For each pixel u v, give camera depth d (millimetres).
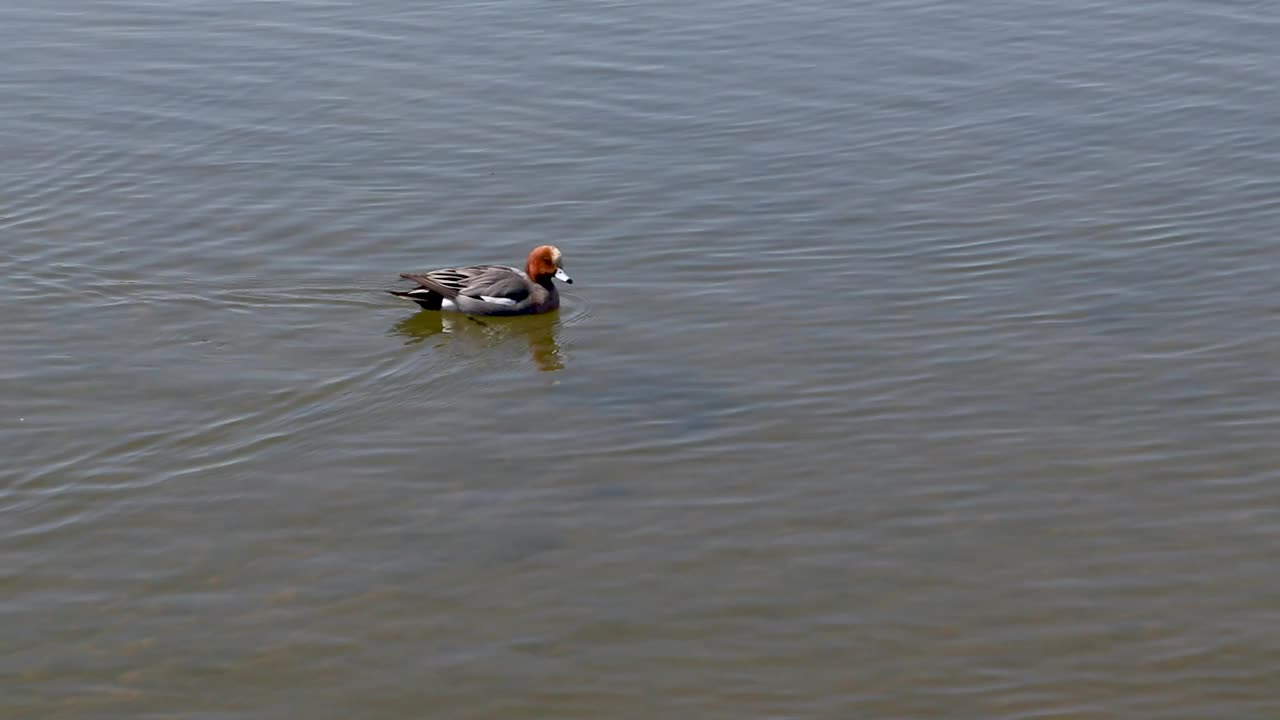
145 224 24062
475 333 20359
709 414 17844
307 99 29859
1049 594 14203
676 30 33938
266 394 18641
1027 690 12891
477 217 24328
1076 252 22188
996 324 19922
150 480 16594
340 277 22234
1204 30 33125
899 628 13773
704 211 24266
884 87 30016
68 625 14008
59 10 36062
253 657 13547
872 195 24656
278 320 20828
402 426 17828
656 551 15078
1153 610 13922
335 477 16641
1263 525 15195
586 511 15844
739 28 34062
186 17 35375
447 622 14023
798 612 14055
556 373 19109
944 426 17375
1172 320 19828
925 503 15812
